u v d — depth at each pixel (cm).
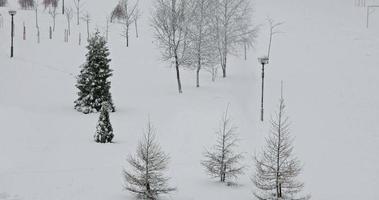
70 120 3853
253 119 4103
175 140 3419
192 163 2900
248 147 3297
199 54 5103
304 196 2428
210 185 2484
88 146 3138
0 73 4900
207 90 5047
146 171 2228
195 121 3881
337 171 2986
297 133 3828
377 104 4669
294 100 4772
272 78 5562
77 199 2188
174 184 2475
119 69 5619
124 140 3366
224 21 5528
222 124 3775
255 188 2452
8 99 4222
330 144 3588
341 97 4894
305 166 3048
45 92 4641
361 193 2577
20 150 2916
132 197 2245
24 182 2366
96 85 4178
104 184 2397
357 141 3678
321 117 4275
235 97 4819
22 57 5472
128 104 4500
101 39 4259
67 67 5422
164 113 4200
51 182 2388
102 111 3297
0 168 2569
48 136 3331
